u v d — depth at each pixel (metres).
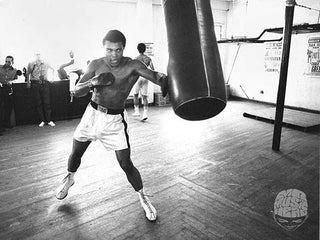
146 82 5.33
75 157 2.26
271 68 7.22
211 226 2.10
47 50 5.79
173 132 4.70
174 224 2.12
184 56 1.49
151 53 7.01
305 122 5.12
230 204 2.41
